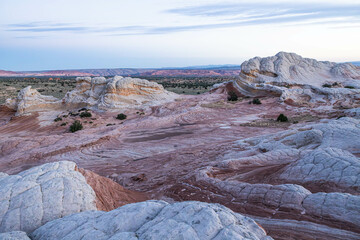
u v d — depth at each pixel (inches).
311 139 741.3
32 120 1759.4
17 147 1104.8
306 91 2014.0
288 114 1585.9
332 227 321.4
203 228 217.6
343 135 702.5
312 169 514.3
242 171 621.0
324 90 1937.7
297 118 1424.7
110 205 418.6
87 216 277.4
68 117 1761.8
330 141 692.7
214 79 6958.7
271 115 1584.6
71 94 2123.5
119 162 879.1
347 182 438.0
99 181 488.7
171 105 1990.7
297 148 735.1
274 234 328.2
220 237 207.8
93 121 1670.8
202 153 877.2
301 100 1903.3
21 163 919.7
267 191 440.5
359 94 1835.6
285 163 621.6
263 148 788.6
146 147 1042.1
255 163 657.0
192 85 4377.5
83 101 2081.7
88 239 230.1
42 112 1943.9
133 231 238.7
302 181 492.4
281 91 2001.7
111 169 804.6
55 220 277.9
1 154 1062.4
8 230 275.1
